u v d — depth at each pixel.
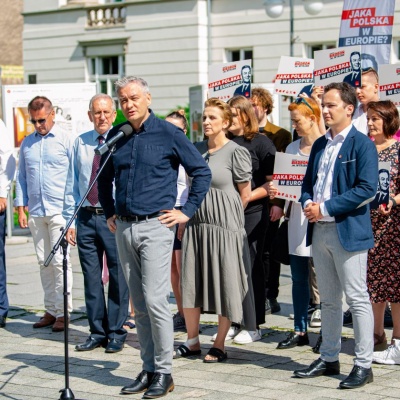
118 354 7.63
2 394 6.54
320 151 6.52
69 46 33.16
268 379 6.65
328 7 27.73
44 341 8.17
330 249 6.39
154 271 6.29
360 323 6.37
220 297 7.04
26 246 14.77
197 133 17.86
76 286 10.95
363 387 6.35
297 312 7.56
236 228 7.09
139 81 6.32
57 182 8.49
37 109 8.45
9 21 37.94
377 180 6.25
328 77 7.81
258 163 7.86
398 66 8.18
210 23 30.08
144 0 31.03
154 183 6.31
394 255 7.07
